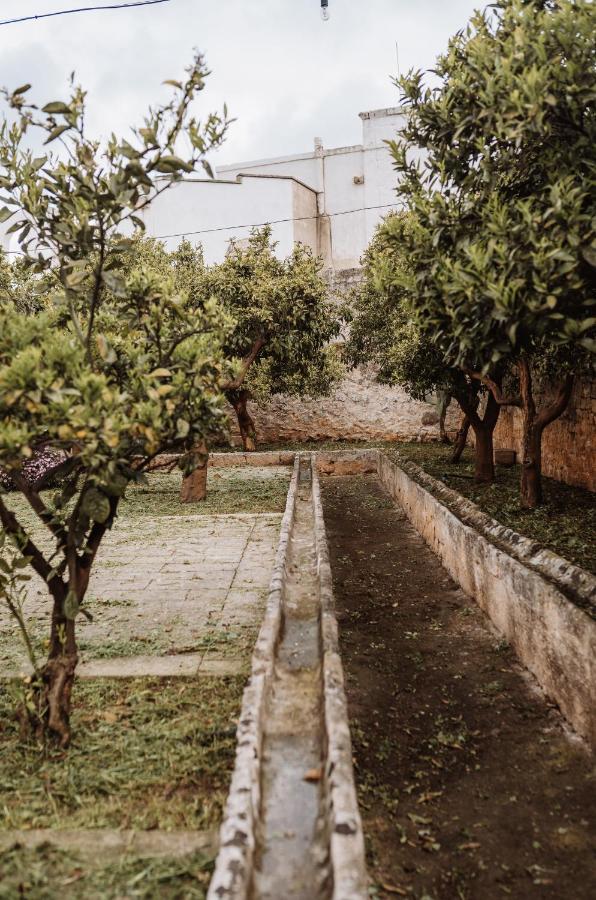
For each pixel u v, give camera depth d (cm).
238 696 477
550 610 516
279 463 1859
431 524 995
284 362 1617
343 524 1191
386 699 534
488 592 691
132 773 384
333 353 1867
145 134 403
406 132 668
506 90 512
